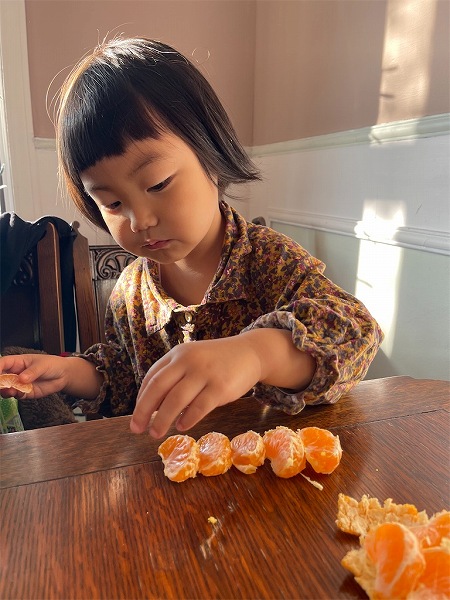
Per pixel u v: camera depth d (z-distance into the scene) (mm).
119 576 300
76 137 578
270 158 1830
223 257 749
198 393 427
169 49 669
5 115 1655
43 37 1645
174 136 580
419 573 275
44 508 361
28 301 994
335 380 494
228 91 1912
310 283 666
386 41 1191
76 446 442
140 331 830
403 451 429
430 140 1070
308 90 1550
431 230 1082
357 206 1338
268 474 401
